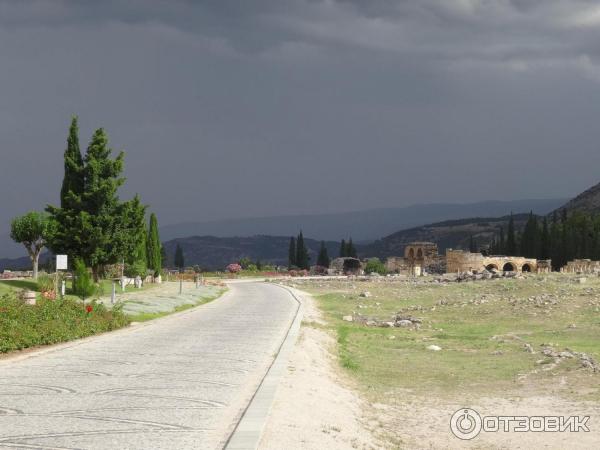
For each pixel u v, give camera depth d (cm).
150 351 2019
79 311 2755
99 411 1137
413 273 11794
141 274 6750
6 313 2308
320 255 14950
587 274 7131
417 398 1931
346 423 1370
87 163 5284
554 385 2106
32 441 931
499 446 1434
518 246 14825
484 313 4584
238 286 8438
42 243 5328
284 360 1859
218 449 906
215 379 1495
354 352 2798
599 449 1409
